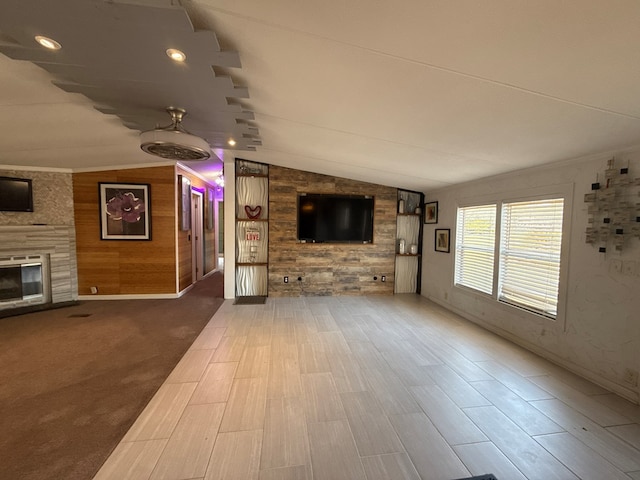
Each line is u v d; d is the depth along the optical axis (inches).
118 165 181.2
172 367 101.4
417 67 62.9
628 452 65.4
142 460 61.4
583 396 86.5
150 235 187.9
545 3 41.2
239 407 79.7
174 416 75.7
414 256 215.9
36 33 54.8
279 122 110.0
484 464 61.6
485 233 148.2
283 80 77.9
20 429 70.2
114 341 122.8
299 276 201.5
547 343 111.2
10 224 165.5
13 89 86.4
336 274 205.3
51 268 169.8
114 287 186.5
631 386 84.4
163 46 59.2
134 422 73.3
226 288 191.8
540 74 58.1
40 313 158.7
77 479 56.6
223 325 143.4
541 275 115.7
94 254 183.0
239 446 65.6
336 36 56.6
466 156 117.1
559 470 60.4
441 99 75.2
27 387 88.4
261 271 201.3
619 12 40.5
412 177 170.6
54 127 116.8
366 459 62.5
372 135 111.2
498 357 111.8
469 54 55.7
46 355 109.6
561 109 69.8
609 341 90.2
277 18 53.4
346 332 136.0
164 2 46.7
